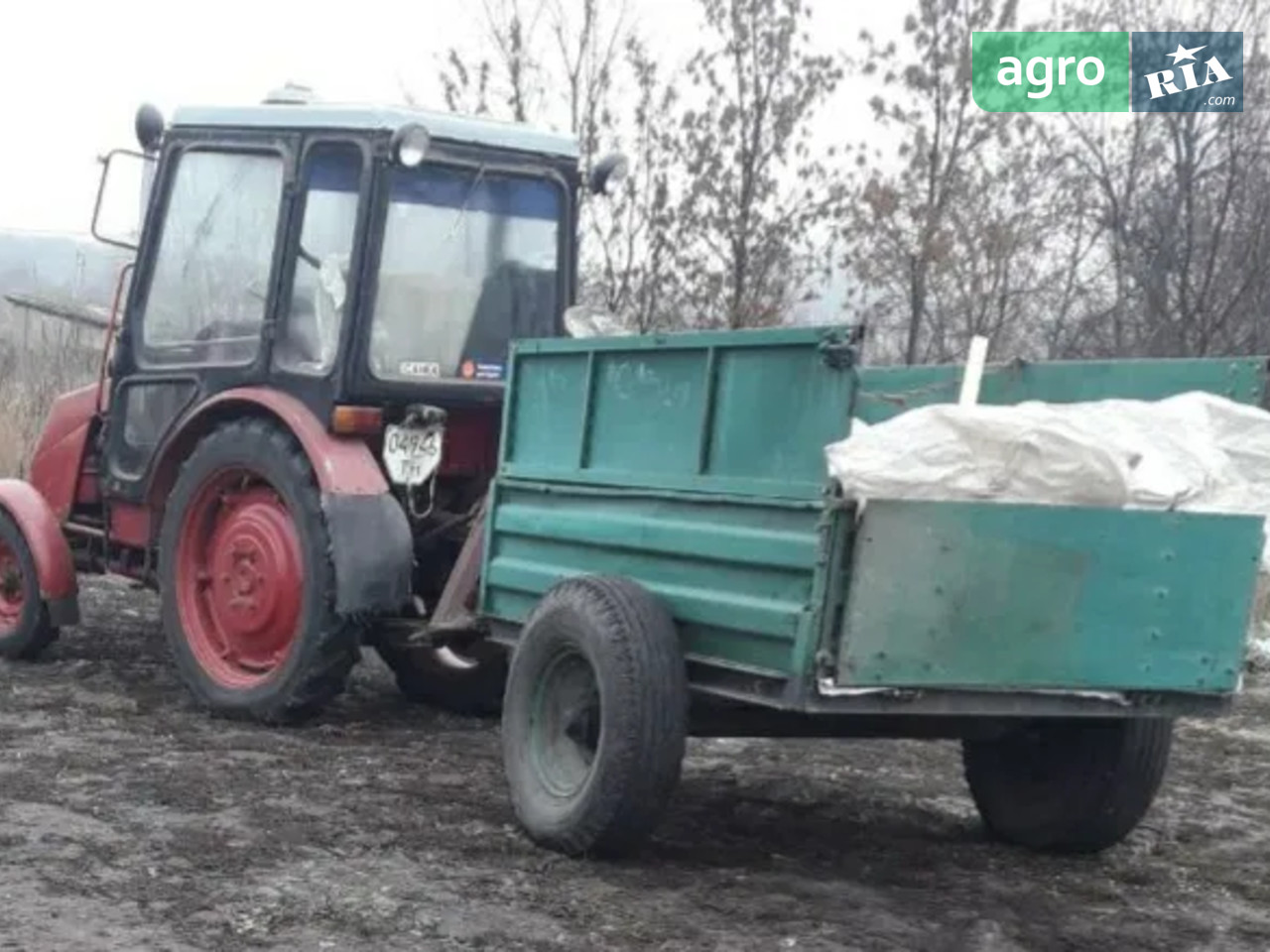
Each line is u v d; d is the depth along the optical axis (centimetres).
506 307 823
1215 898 606
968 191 1349
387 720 830
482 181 816
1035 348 1451
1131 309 1462
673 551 579
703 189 1323
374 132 779
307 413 776
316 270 793
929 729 613
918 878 609
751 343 554
